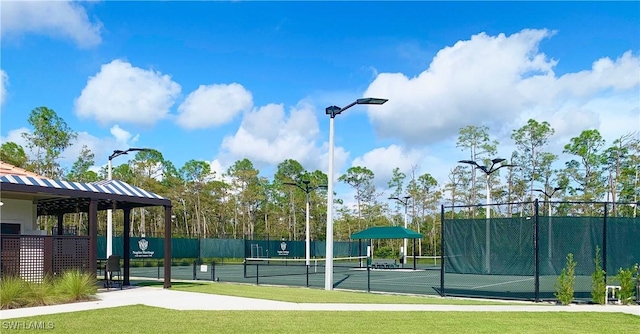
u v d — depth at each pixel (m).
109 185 17.94
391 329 10.16
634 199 58.84
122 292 17.50
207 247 46.53
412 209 74.38
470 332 9.89
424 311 12.77
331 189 19.75
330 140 19.89
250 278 27.08
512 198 67.38
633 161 60.47
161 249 42.75
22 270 15.40
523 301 15.23
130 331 9.79
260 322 10.95
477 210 67.25
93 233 16.61
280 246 49.59
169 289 18.70
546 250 15.25
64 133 53.47
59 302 14.04
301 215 78.88
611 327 10.62
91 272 16.42
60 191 15.84
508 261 15.55
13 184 14.71
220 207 74.44
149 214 70.62
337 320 11.27
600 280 14.62
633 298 14.69
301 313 12.36
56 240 16.14
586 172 65.19
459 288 21.39
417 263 52.91
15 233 19.33
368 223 76.25
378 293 17.94
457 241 16.44
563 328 10.45
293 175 80.56
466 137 67.12
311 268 39.81
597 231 15.34
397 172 78.12
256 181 77.25
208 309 13.06
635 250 15.28
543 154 66.50
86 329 9.98
